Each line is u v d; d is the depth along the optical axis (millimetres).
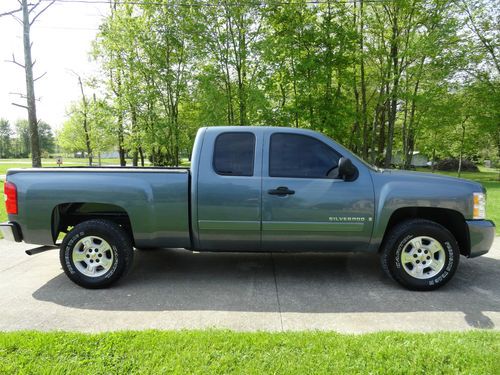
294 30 17047
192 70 18094
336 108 17438
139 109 18484
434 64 19016
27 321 3363
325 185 4148
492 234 4203
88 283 4199
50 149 99188
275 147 4270
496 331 3006
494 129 24375
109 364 2463
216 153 4250
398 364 2453
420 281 4121
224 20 16453
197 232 4250
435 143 31281
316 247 4301
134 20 17531
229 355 2568
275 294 4047
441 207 4117
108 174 4219
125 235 4297
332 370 2391
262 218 4172
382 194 4125
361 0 17219
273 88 16906
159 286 4316
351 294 4047
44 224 4219
